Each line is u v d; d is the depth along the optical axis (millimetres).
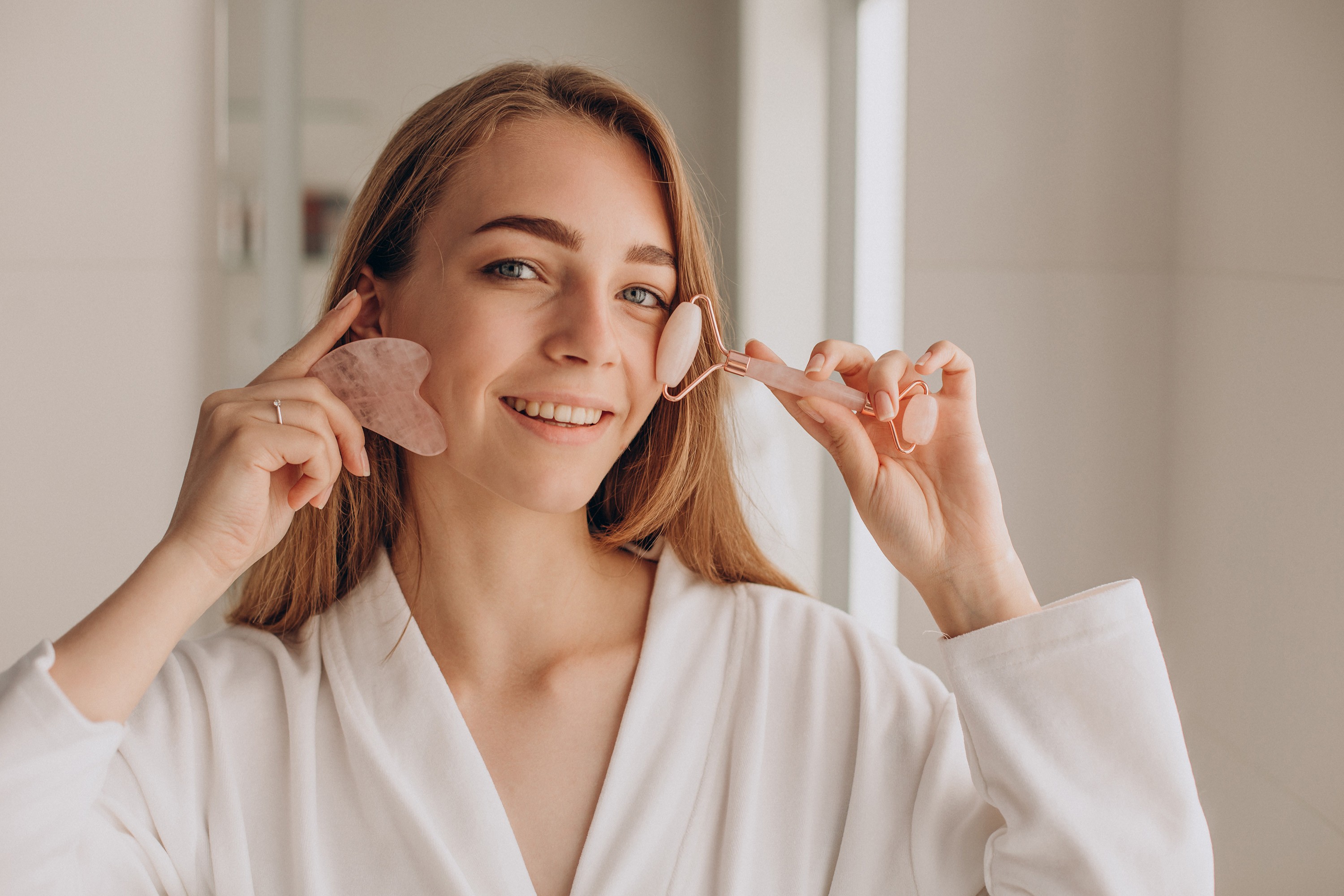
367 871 644
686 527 798
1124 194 1285
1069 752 628
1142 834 614
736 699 715
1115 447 1299
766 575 831
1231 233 1053
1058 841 608
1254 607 984
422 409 654
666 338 665
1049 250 1325
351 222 765
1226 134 1067
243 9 1763
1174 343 1218
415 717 674
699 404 783
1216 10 1098
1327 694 829
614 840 649
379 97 1778
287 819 661
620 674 722
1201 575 1124
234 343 1825
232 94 1776
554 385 643
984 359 1378
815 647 741
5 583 1789
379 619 716
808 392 682
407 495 751
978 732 641
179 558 586
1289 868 899
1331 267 831
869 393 668
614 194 663
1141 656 636
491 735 695
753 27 1717
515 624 717
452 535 710
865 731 701
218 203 1796
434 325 669
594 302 650
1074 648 637
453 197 671
